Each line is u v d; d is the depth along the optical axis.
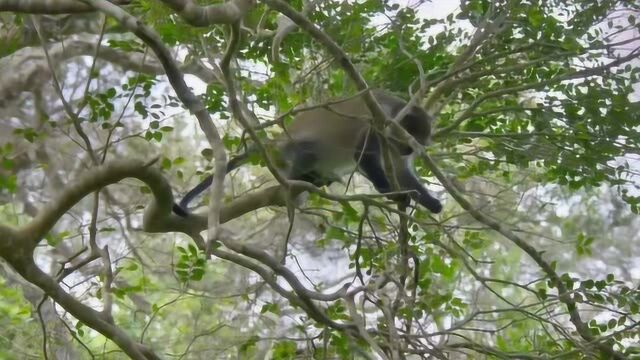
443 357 5.90
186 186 7.79
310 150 7.48
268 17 7.05
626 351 6.41
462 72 7.50
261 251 5.64
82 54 9.02
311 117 7.67
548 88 7.09
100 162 6.18
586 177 7.22
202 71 7.44
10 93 9.03
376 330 6.16
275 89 6.54
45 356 6.07
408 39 7.40
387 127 6.48
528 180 8.60
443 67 7.50
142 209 7.41
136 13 7.00
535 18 7.24
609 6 7.27
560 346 6.65
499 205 8.12
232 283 8.39
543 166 8.30
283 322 7.88
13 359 7.79
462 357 7.43
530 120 7.43
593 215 10.19
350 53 6.96
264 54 7.08
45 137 8.03
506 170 8.37
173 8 4.74
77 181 5.60
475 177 8.66
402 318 6.27
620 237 10.22
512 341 7.74
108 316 6.02
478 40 7.10
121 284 8.17
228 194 7.48
